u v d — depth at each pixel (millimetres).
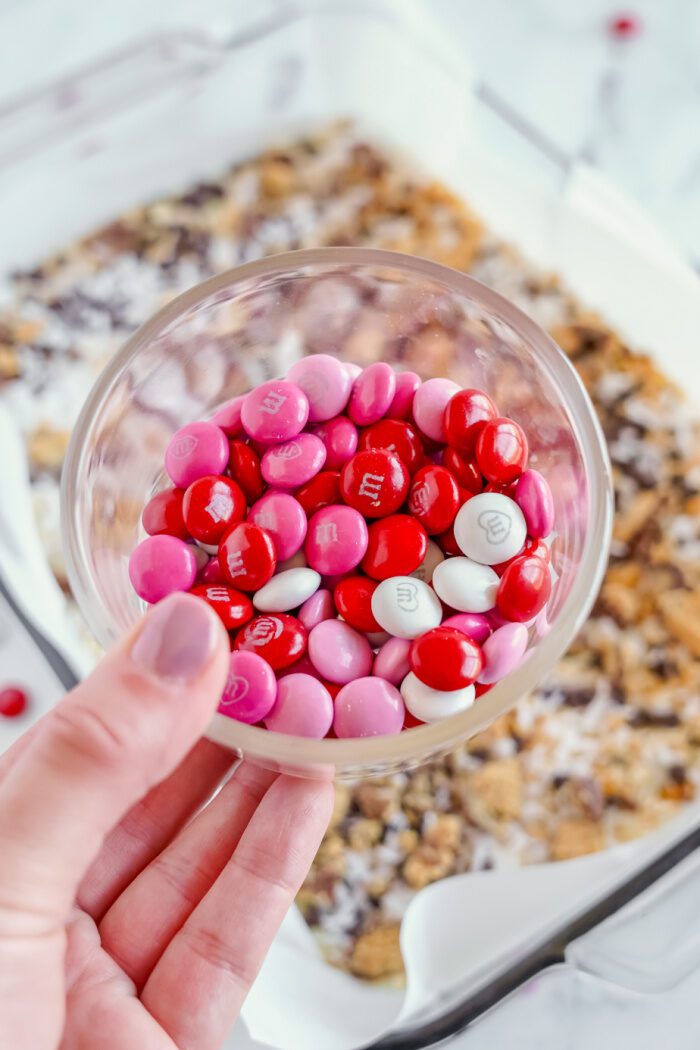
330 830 351
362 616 289
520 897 343
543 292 402
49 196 415
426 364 330
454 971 337
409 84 422
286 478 298
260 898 311
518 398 314
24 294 408
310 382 304
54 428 394
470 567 290
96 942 312
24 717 378
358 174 418
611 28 436
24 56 438
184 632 259
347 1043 330
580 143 426
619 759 355
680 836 346
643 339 396
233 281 302
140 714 260
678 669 363
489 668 282
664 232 412
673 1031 347
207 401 331
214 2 438
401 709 281
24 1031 270
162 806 333
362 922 342
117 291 409
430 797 353
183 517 296
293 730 278
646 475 383
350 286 312
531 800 352
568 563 294
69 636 371
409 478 298
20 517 382
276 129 423
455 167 417
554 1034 348
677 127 425
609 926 341
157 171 419
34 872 265
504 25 439
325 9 423
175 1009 304
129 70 426
